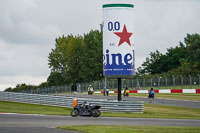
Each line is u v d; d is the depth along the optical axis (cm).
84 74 14462
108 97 7519
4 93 5906
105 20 4938
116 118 3697
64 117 3653
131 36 4950
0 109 4784
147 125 2944
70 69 15638
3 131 2333
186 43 16362
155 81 8669
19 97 5709
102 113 4500
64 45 16612
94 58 14300
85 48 14700
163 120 3566
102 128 2562
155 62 16012
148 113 4688
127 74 4934
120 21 4894
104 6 4928
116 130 2467
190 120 3634
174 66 15538
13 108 4984
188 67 12294
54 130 2408
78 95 8512
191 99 6600
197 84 7812
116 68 4922
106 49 4950
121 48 4916
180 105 5712
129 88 9206
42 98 5444
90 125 2767
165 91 8375
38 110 4819
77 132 2322
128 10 4909
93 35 14975
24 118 3369
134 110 4678
